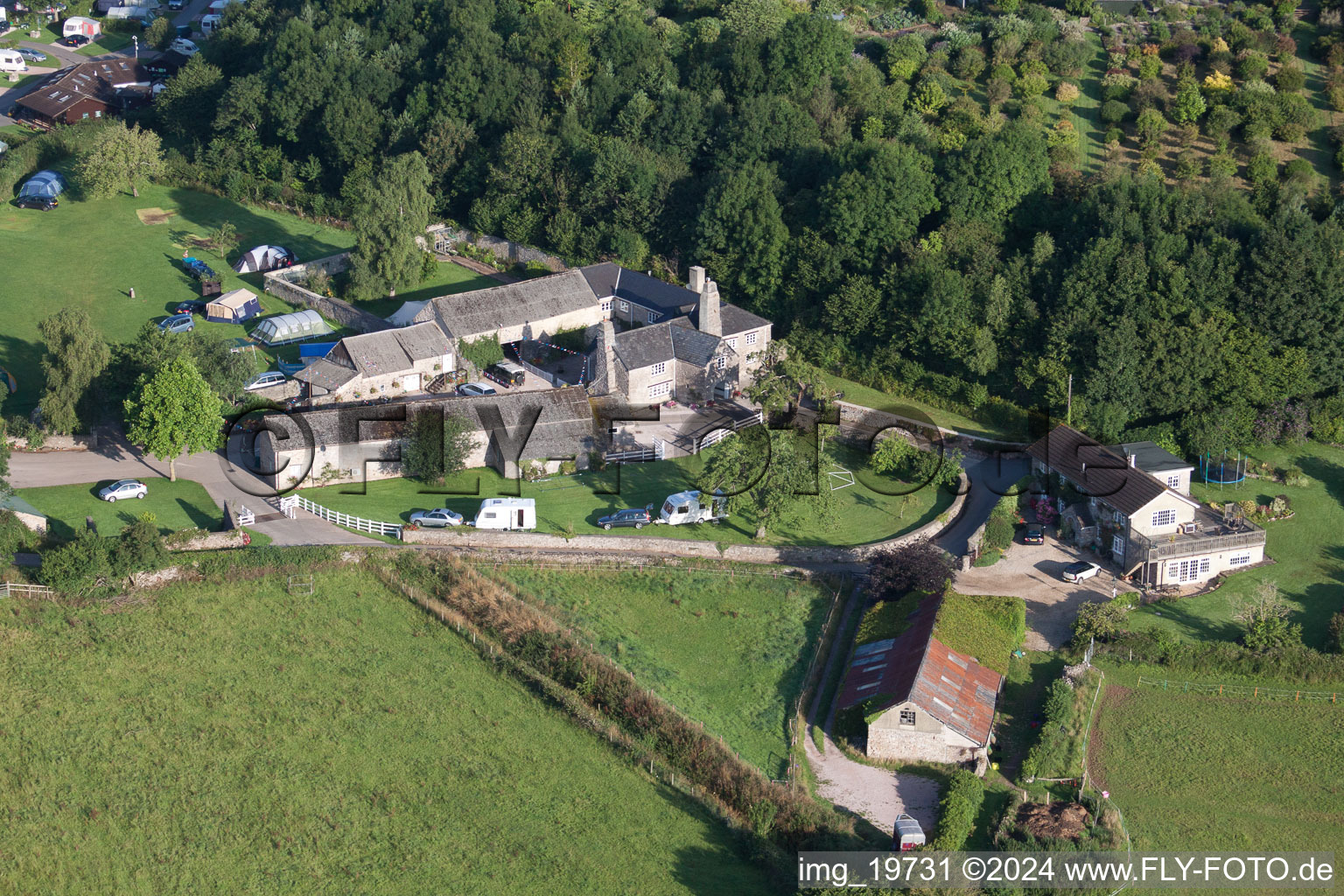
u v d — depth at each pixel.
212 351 116.19
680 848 77.44
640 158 149.12
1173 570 102.12
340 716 85.88
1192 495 112.31
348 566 99.06
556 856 76.62
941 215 137.75
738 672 91.38
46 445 114.06
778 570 100.94
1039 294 125.88
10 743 82.88
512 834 78.00
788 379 123.31
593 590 98.38
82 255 150.38
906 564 96.38
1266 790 83.38
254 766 81.88
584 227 148.75
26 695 86.50
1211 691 92.06
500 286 137.88
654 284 134.38
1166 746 86.69
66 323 112.50
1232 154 142.50
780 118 148.38
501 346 129.88
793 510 105.38
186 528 101.94
